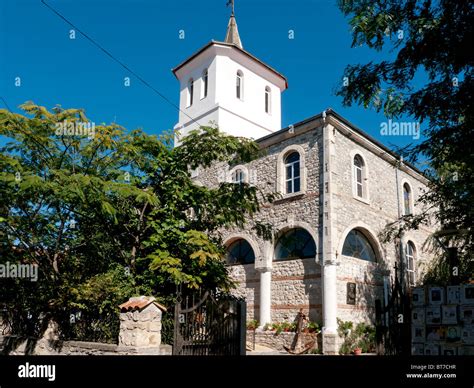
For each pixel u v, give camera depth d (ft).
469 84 24.82
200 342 28.32
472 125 24.99
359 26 25.36
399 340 34.17
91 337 32.55
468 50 23.79
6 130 32.07
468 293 26.89
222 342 29.94
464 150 26.03
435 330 27.50
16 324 39.93
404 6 25.94
